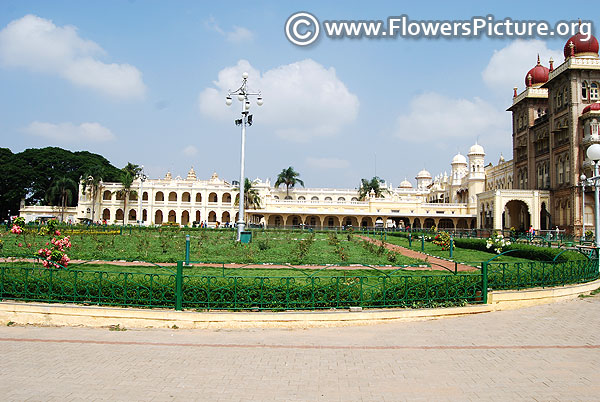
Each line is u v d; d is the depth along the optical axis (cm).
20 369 664
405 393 584
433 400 561
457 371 672
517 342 835
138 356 735
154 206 7838
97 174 7394
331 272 1346
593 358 741
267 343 821
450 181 8819
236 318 930
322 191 8275
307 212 6888
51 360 710
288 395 573
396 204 7094
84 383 609
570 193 4044
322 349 785
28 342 818
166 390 586
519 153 5338
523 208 5191
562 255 1639
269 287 973
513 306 1138
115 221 7094
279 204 7031
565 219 4216
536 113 5053
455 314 1047
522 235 3447
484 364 707
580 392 592
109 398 557
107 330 916
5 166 7144
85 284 984
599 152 1572
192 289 965
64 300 986
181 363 700
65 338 848
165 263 1647
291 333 898
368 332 906
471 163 7562
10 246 2267
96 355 739
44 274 1014
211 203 7838
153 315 934
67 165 8162
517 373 665
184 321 930
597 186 1595
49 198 7531
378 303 1025
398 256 2150
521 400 564
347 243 3027
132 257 1800
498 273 1193
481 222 5241
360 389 596
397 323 984
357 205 7112
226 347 793
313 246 2664
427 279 1062
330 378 638
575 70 4025
